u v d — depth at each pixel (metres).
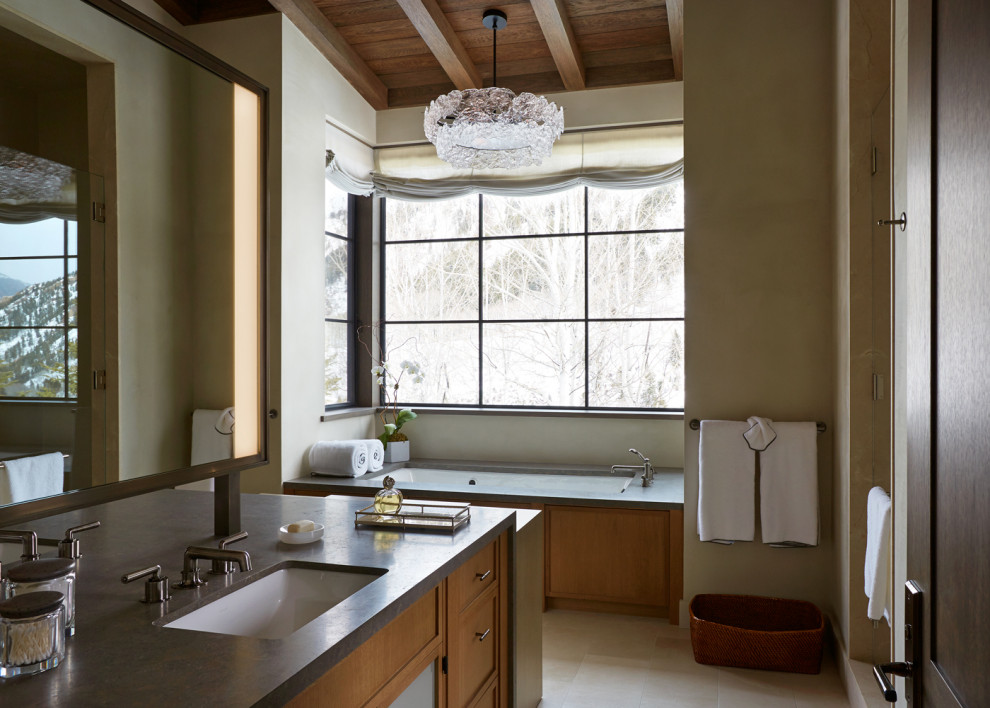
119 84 1.62
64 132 1.49
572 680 2.89
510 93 3.58
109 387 1.59
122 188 1.62
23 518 1.37
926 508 0.95
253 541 1.96
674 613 3.49
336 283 4.77
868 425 2.71
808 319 3.28
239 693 1.07
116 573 1.68
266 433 2.16
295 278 3.94
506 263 5.01
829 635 3.15
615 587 3.59
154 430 1.72
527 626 2.54
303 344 4.03
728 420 3.34
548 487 4.30
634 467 4.22
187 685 1.10
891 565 2.13
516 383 4.97
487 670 2.20
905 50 1.85
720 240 3.37
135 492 1.65
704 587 3.39
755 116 3.34
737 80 3.36
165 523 2.15
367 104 4.73
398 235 5.10
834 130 3.16
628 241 4.80
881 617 2.29
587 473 4.29
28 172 1.40
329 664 1.24
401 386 5.02
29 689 1.09
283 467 3.86
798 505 3.16
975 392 0.77
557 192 4.56
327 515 2.26
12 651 1.13
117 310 1.62
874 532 2.33
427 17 3.83
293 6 3.75
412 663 1.67
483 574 2.13
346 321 4.88
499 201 5.02
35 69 1.43
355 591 1.71
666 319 4.72
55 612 1.17
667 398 4.74
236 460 2.02
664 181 4.34
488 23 3.99
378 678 1.51
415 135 4.75
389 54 4.48
